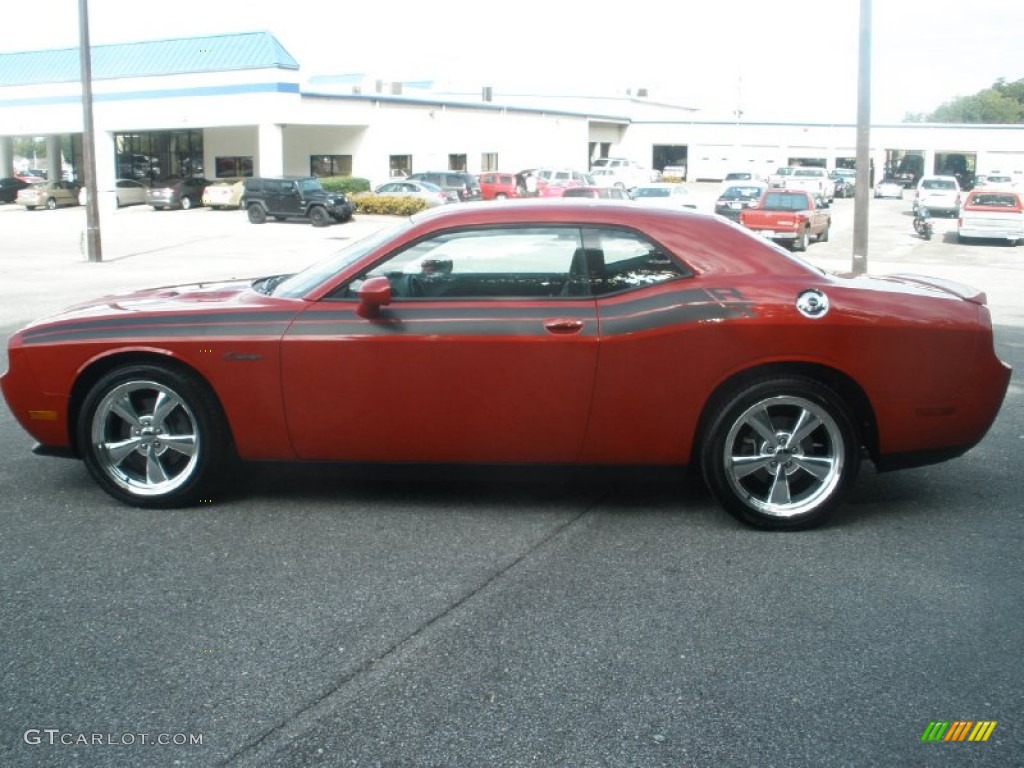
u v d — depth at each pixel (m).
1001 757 3.15
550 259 5.09
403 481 5.89
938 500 5.69
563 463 5.12
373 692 3.52
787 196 31.11
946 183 48.62
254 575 4.52
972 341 5.02
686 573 4.57
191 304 5.38
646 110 82.88
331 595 4.31
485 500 5.58
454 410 5.04
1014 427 7.41
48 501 5.55
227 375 5.12
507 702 3.45
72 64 48.50
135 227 38.25
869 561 4.74
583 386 4.97
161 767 3.08
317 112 46.53
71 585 4.41
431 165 54.81
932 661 3.76
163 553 4.79
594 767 3.08
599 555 4.79
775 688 3.55
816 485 5.12
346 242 31.88
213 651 3.81
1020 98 140.75
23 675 3.63
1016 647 3.88
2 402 8.02
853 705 3.45
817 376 5.03
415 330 5.00
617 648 3.84
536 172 49.44
